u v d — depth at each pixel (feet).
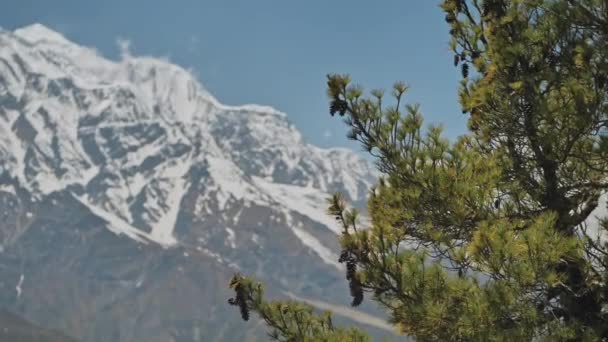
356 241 45.68
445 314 40.96
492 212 46.96
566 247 40.34
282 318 46.03
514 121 48.67
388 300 44.50
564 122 46.91
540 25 47.93
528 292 40.93
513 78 49.37
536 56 48.67
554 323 40.42
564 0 47.85
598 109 46.16
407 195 47.55
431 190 46.91
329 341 44.57
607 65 46.03
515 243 40.45
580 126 46.11
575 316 42.52
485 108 50.26
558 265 43.57
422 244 47.39
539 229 41.55
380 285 44.57
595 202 48.19
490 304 39.06
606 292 42.06
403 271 43.39
